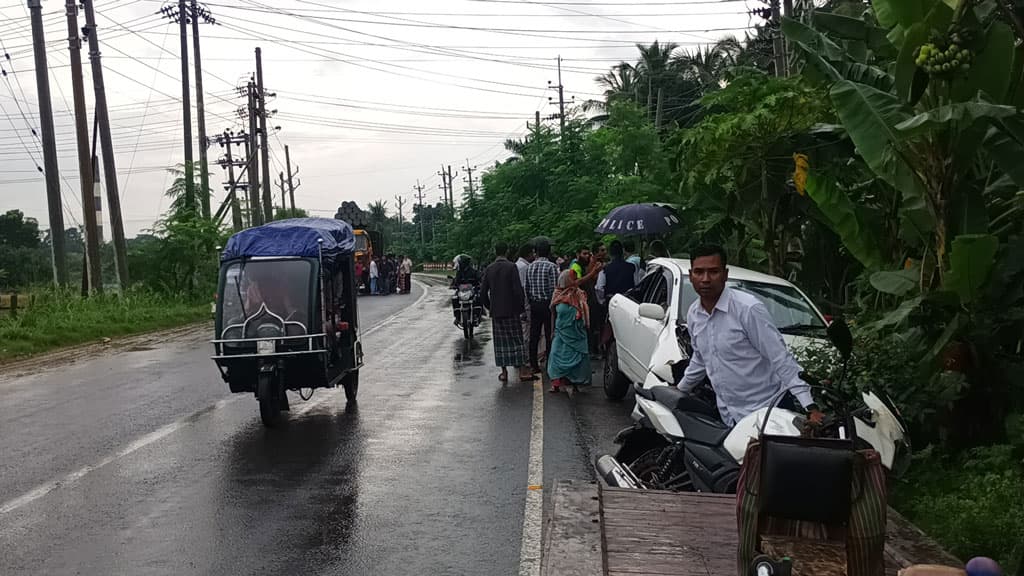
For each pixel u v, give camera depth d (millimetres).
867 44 8375
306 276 9797
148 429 9594
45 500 6805
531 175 37406
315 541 5801
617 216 14234
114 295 26281
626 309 10461
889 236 8688
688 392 5602
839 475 3414
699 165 12195
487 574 5191
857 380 6434
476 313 19000
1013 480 5805
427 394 11703
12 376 14695
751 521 3619
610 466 5629
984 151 7492
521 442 8688
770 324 5023
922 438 7133
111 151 27531
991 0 7395
